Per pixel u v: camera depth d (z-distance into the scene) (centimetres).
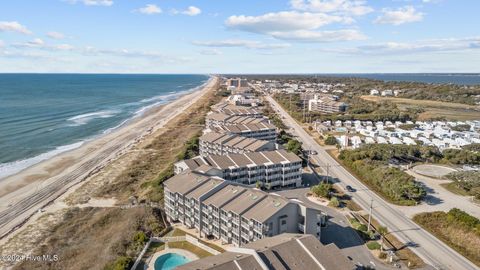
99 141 18262
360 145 16125
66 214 9456
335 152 15650
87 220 9081
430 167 13675
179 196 8706
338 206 9775
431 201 10275
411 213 9456
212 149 14088
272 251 5628
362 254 7300
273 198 7550
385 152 14300
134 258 7088
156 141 17925
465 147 16025
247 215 7225
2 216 9450
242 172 10644
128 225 8469
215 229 7988
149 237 7950
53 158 15138
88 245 7775
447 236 8288
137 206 9681
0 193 11144
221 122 18475
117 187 11425
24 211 9756
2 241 8044
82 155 15625
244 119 18588
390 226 8669
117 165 13962
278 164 11119
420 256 7306
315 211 7419
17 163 14400
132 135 19738
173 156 15000
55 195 10931
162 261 7062
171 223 8862
